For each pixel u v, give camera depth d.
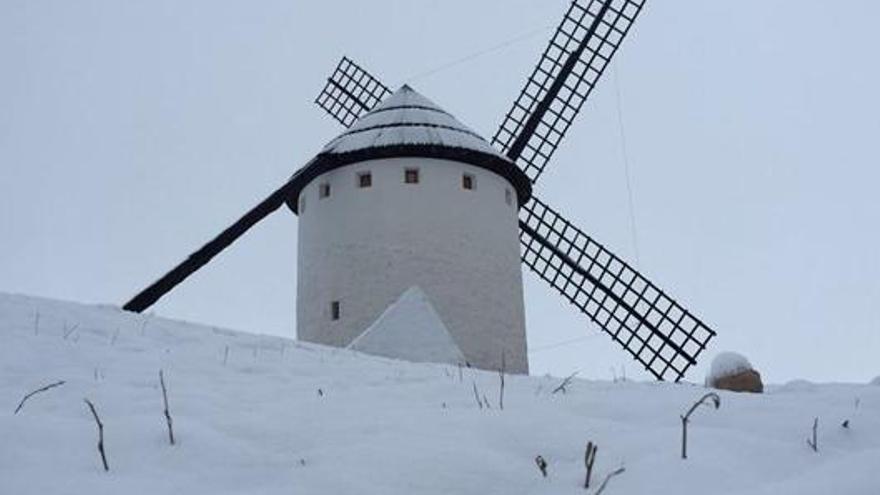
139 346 10.36
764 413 7.03
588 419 6.71
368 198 19.97
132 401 7.36
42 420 6.16
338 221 20.08
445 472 5.62
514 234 21.22
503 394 8.17
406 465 5.70
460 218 20.05
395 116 21.31
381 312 19.03
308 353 11.14
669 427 6.62
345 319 19.23
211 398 7.71
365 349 15.55
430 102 22.19
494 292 19.94
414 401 7.77
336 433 6.48
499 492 5.46
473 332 19.30
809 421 6.77
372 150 20.12
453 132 20.92
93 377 8.35
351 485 5.43
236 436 6.38
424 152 20.27
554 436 6.30
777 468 5.75
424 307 16.36
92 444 5.87
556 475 5.70
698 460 5.72
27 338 9.82
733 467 5.68
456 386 8.36
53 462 5.51
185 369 9.21
